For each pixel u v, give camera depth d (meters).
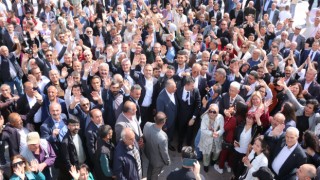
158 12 13.23
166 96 6.28
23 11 13.27
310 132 5.11
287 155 4.85
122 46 8.54
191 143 7.20
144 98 6.78
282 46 10.12
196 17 12.98
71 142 5.11
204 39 10.73
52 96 5.93
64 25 10.21
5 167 4.71
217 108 5.77
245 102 6.23
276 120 5.18
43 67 7.82
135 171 4.89
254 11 13.07
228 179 6.32
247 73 7.55
